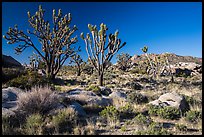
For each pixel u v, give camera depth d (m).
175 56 86.56
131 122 8.48
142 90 20.14
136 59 87.62
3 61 29.19
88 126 7.67
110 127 7.97
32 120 7.66
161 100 11.69
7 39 22.11
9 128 7.16
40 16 22.56
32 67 38.38
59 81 24.77
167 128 7.96
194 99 12.21
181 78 37.41
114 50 21.33
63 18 22.59
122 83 25.34
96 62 21.75
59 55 23.25
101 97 13.36
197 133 7.45
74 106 9.84
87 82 26.88
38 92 9.16
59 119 7.93
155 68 44.06
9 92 11.25
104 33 20.98
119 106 10.95
